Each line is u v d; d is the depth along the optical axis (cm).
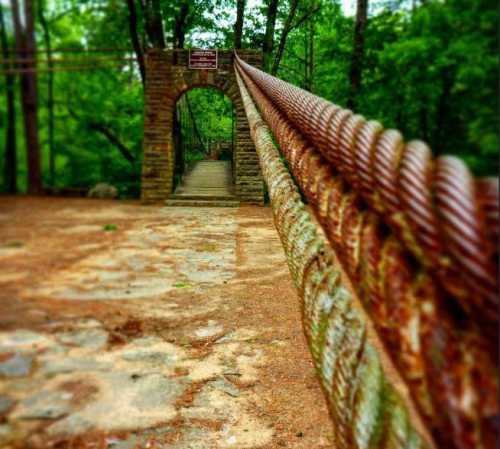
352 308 89
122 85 2223
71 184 2298
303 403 337
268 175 227
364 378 74
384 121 1369
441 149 1243
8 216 1247
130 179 2152
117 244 900
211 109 2806
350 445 74
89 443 289
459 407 45
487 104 975
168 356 411
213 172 2172
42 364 390
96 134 2212
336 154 91
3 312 515
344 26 1616
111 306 543
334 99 1507
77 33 2372
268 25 1752
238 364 397
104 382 363
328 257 112
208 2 1786
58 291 599
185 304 554
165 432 301
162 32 1769
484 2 1031
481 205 44
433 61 1147
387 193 60
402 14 1382
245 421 316
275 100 254
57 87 2252
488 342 45
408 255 63
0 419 311
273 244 912
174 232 1035
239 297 580
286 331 468
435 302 53
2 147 2341
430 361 50
